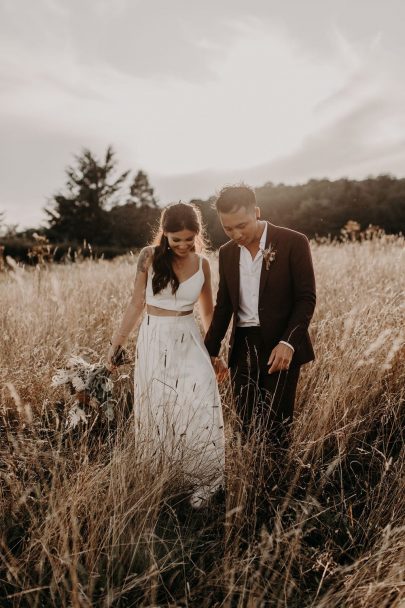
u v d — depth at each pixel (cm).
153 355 260
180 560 197
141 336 268
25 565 187
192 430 252
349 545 210
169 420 249
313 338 369
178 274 260
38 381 318
